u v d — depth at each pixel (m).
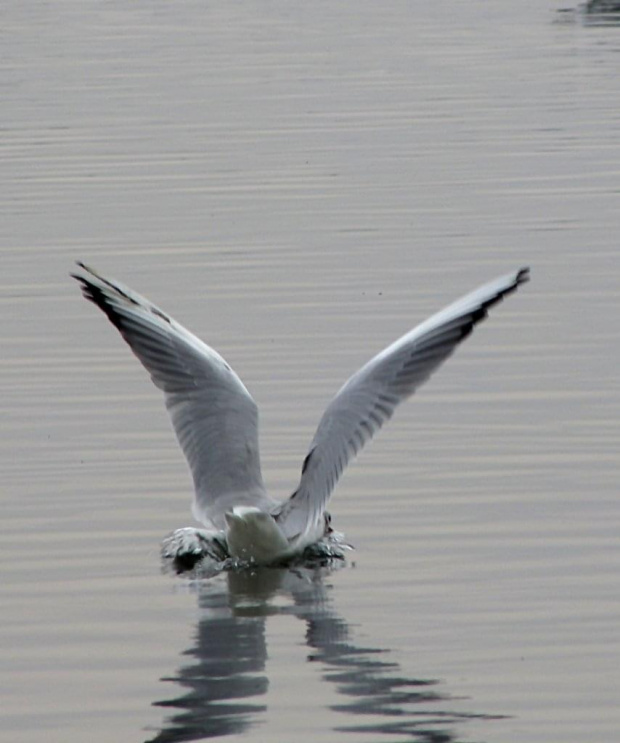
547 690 9.00
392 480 12.63
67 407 14.62
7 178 25.09
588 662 9.35
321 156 26.11
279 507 11.35
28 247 20.88
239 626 10.07
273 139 27.50
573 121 28.42
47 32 41.09
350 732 8.52
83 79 33.72
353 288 18.50
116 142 27.45
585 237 20.62
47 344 16.66
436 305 17.66
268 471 12.84
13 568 11.05
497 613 10.12
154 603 10.50
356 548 11.34
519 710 8.74
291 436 13.66
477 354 15.97
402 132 27.86
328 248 20.45
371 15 43.06
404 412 14.27
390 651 9.60
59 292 18.69
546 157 25.64
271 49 37.31
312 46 37.50
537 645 9.62
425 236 20.95
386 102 30.58
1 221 22.36
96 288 11.79
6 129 28.89
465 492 12.32
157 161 25.95
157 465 13.05
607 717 8.63
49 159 26.33
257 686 9.15
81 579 10.88
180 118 29.38
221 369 11.81
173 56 36.50
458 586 10.59
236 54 36.59
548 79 32.66
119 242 21.00
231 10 44.72
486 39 38.28
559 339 16.34
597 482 12.43
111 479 12.77
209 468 11.55
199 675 9.30
